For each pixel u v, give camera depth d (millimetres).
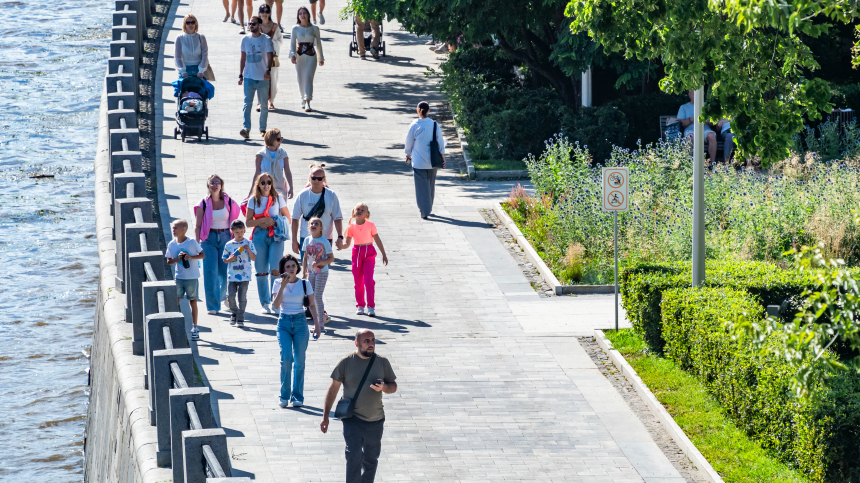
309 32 51062
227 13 68375
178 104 45375
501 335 28641
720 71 21688
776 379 21516
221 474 15992
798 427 20594
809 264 15992
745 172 39094
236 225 28078
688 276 27516
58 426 33094
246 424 23062
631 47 24281
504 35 50938
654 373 25844
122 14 55219
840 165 39156
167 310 23641
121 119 38938
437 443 22609
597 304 31141
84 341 38469
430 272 33312
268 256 29516
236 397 24344
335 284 32156
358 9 49500
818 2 16750
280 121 50344
